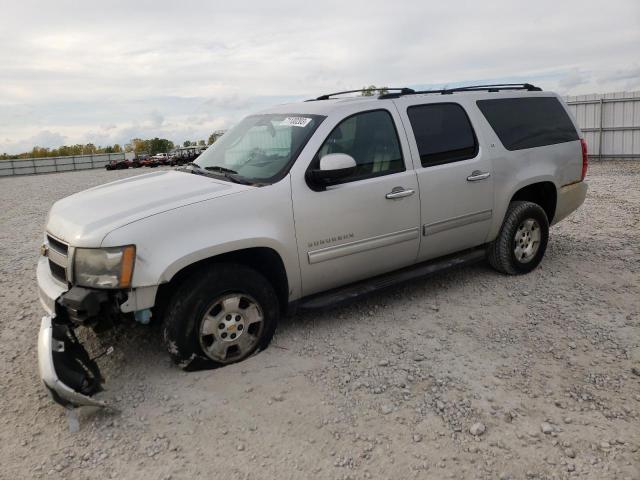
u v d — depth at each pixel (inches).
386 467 105.3
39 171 2519.7
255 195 144.1
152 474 105.0
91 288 127.0
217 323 139.1
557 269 217.3
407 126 176.2
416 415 121.7
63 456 111.4
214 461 108.1
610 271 213.2
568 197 223.9
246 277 141.6
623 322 166.4
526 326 166.2
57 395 116.0
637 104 717.9
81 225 133.7
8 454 112.7
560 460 106.1
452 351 151.6
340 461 107.2
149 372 142.5
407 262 179.8
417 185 173.6
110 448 113.3
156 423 120.9
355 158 163.5
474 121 194.2
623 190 435.2
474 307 181.8
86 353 131.0
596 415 120.1
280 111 182.4
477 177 188.1
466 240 192.7
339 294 165.3
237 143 179.2
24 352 161.8
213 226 136.6
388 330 165.8
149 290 128.6
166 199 141.3
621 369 139.3
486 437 113.7
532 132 211.6
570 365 142.3
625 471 102.3
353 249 162.1
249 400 128.3
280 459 108.2
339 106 166.7
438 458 107.6
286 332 164.7
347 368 142.7
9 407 131.0
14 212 536.4
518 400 126.9
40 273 150.0
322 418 121.1
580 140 227.9
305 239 151.9
